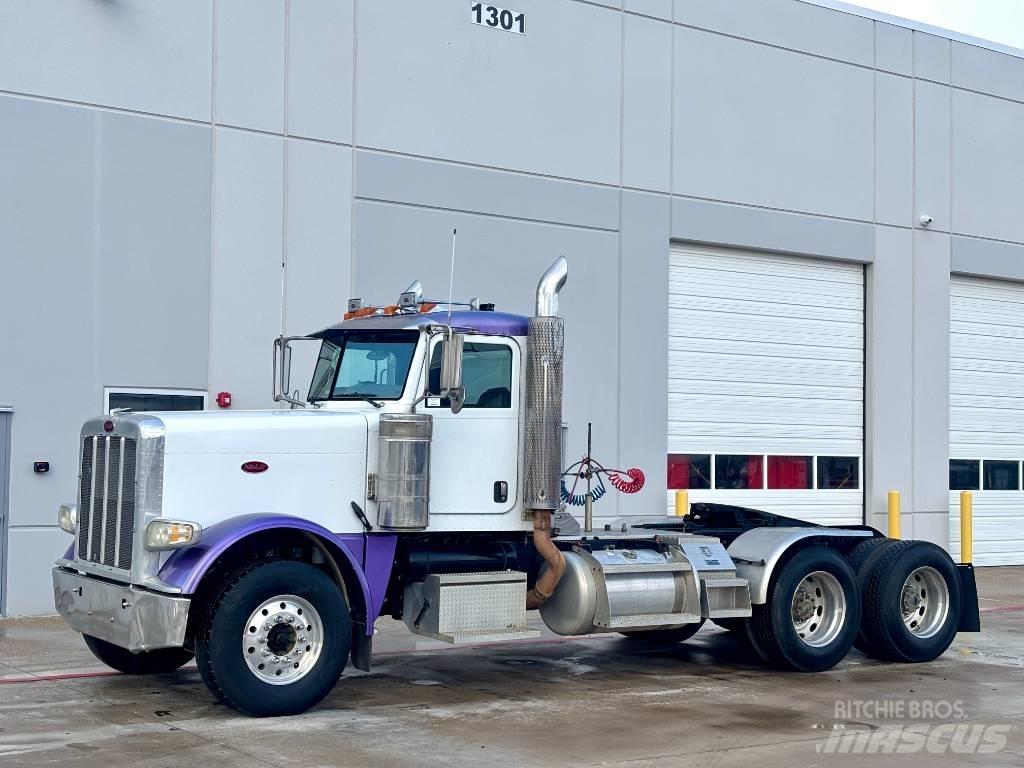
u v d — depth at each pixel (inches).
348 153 587.8
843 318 767.1
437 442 364.2
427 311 380.5
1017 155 840.9
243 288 558.9
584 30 661.3
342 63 587.8
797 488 740.7
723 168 709.3
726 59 712.4
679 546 402.9
